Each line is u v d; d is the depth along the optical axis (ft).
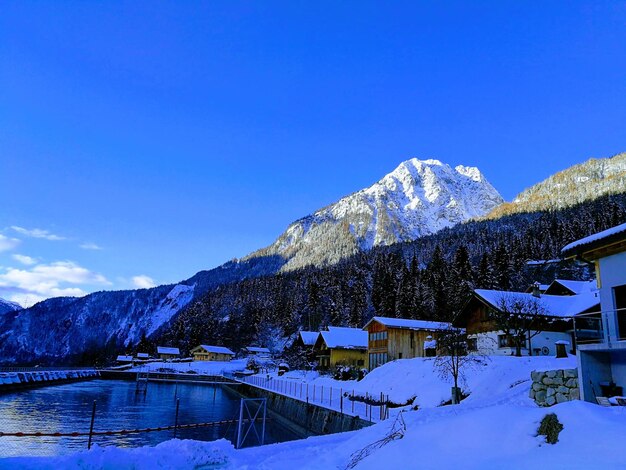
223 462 45.96
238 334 506.48
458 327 148.25
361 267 554.05
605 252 53.16
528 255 356.79
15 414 131.75
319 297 483.92
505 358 102.12
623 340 47.62
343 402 111.55
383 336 176.96
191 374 318.86
